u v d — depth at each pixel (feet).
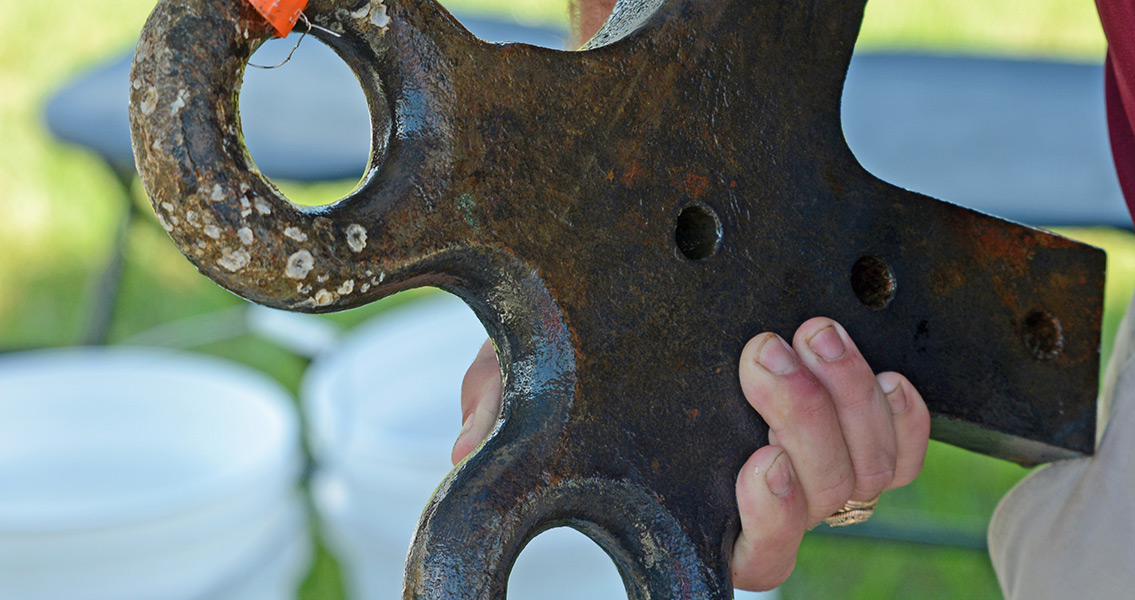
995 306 2.35
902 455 2.31
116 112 5.22
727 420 2.18
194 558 4.35
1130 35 2.44
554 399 2.11
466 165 2.06
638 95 2.13
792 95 2.22
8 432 5.33
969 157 5.22
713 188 2.17
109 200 10.23
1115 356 2.68
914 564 6.56
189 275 9.16
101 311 6.52
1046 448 2.40
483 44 2.07
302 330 7.01
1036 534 2.66
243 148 1.98
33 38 12.44
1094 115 5.59
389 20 2.04
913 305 2.30
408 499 4.70
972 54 6.43
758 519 2.19
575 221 2.10
